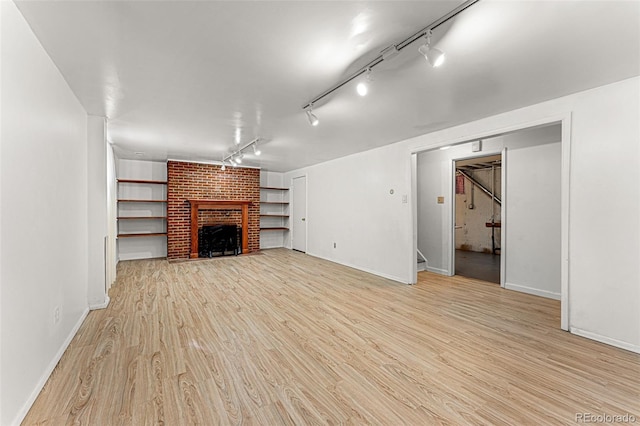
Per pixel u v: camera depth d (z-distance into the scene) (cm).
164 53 203
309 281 470
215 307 344
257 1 149
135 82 250
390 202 489
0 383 140
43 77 195
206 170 694
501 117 331
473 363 220
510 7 153
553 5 151
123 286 432
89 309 331
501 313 326
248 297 384
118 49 198
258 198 772
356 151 552
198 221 686
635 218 239
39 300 186
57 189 223
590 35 179
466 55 204
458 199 851
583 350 240
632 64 217
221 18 164
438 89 263
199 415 163
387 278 491
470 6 152
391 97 282
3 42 144
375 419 161
